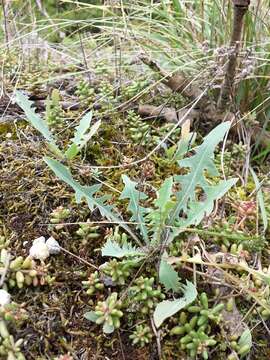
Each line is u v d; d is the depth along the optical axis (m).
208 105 0.27
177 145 0.25
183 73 0.28
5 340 0.17
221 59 0.26
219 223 0.21
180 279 0.18
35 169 0.23
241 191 0.23
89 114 0.22
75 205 0.21
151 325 0.18
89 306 0.19
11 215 0.21
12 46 0.32
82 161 0.23
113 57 0.31
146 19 0.31
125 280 0.19
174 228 0.19
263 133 0.26
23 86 0.29
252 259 0.20
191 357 0.17
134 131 0.25
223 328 0.18
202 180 0.20
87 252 0.20
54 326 0.18
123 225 0.20
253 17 0.29
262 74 0.27
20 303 0.18
